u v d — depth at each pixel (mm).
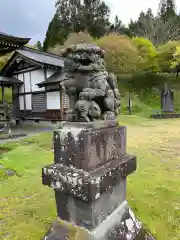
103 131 1713
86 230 1617
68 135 1661
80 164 1602
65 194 1720
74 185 1517
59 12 30656
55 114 12281
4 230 2363
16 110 15102
